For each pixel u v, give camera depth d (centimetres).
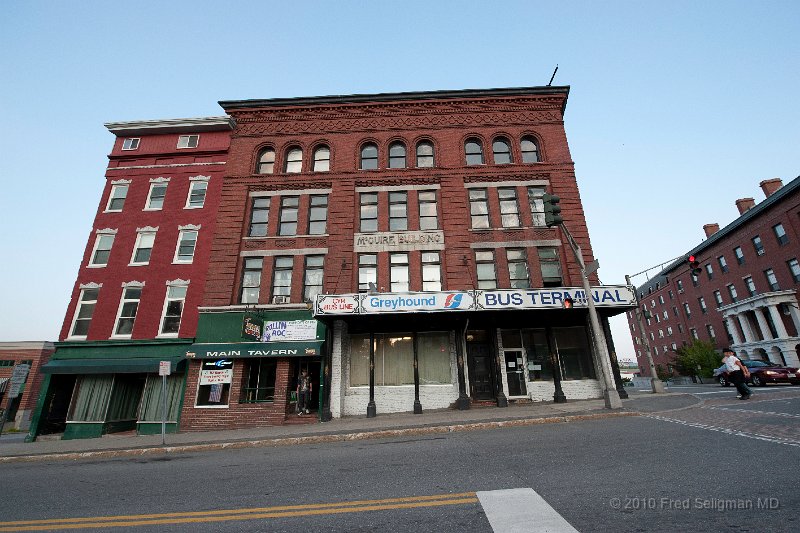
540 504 441
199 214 1917
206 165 2014
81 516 516
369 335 1708
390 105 2091
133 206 1947
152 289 1784
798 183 2820
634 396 1595
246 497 553
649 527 365
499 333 1709
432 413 1470
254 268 1827
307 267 1816
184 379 1625
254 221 1928
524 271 1797
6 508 571
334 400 1570
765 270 3288
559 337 1706
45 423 1603
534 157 2022
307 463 758
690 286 4481
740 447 638
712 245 3953
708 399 1306
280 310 1692
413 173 1959
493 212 1883
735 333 3634
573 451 692
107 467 874
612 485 492
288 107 2089
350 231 1841
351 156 2003
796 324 2997
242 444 1050
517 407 1460
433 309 1470
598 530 363
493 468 614
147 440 1239
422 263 1811
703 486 468
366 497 514
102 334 1719
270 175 1973
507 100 2083
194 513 495
